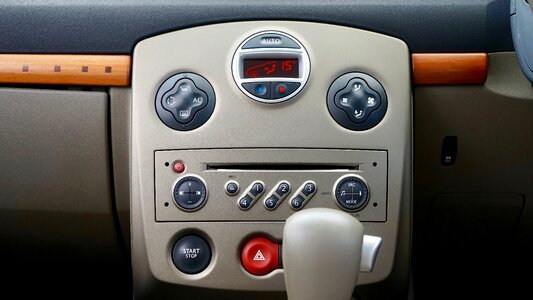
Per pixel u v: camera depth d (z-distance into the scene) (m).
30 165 0.95
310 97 0.88
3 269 1.08
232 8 0.91
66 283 1.12
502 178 0.98
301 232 0.67
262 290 0.87
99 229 0.98
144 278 0.89
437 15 0.93
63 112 0.93
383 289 0.89
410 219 0.90
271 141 0.87
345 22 0.91
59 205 0.96
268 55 0.88
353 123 0.88
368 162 0.88
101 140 0.93
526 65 0.85
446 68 0.93
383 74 0.90
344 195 0.87
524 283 1.15
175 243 0.88
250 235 0.87
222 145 0.87
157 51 0.90
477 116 0.95
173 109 0.88
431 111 0.95
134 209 0.88
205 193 0.87
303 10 0.91
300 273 0.67
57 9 0.92
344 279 0.67
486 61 0.94
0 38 0.93
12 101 0.94
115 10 0.91
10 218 0.98
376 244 0.73
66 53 0.93
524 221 1.02
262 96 0.87
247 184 0.87
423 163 0.98
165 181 0.87
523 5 0.85
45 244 1.01
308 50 0.89
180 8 0.91
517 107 0.95
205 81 0.88
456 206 1.01
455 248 1.07
